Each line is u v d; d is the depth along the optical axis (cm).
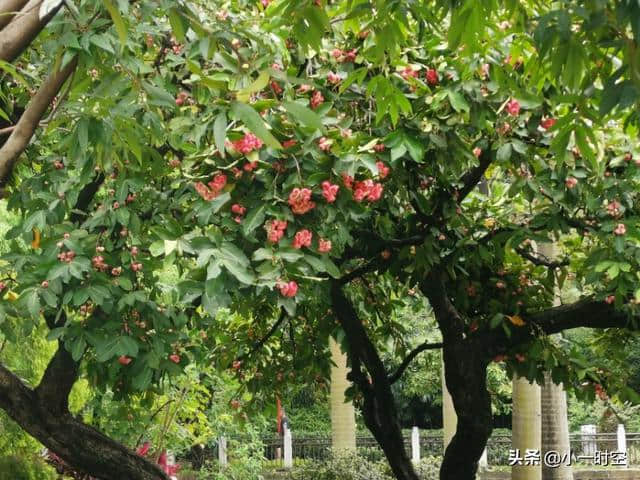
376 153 475
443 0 298
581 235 589
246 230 412
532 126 521
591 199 548
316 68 509
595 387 685
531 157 541
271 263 420
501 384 1692
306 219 432
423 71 517
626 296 617
